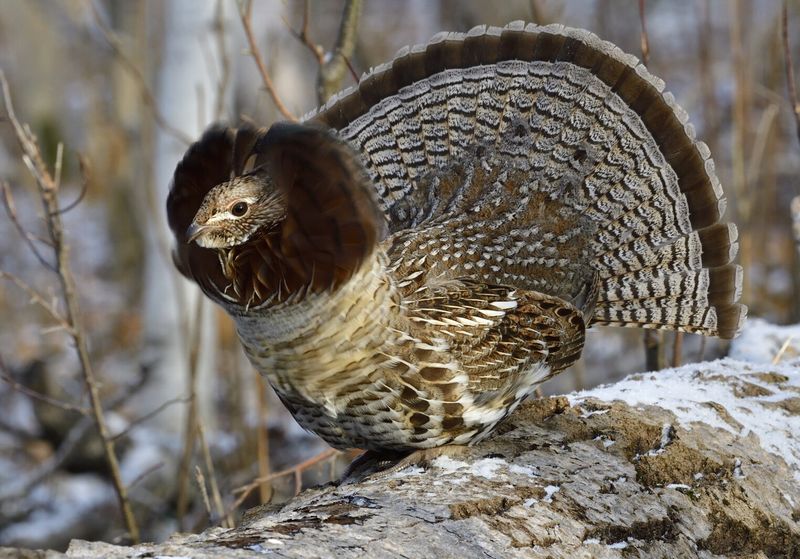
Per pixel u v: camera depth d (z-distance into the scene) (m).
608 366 20.09
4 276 12.59
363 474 8.16
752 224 22.28
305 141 7.32
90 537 16.98
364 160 9.60
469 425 8.04
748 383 9.25
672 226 9.27
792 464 8.34
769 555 7.84
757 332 11.98
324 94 12.48
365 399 7.85
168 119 19.42
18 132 12.12
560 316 8.73
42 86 38.62
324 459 12.20
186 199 8.12
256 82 28.14
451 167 9.44
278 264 7.62
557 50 9.28
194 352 13.41
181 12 19.19
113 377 22.08
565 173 9.27
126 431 13.14
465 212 9.12
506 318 8.33
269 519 6.49
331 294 7.47
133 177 28.98
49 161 38.66
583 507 7.14
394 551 6.00
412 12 40.69
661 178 9.21
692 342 18.88
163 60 19.42
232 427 17.75
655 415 8.38
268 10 25.38
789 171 23.30
